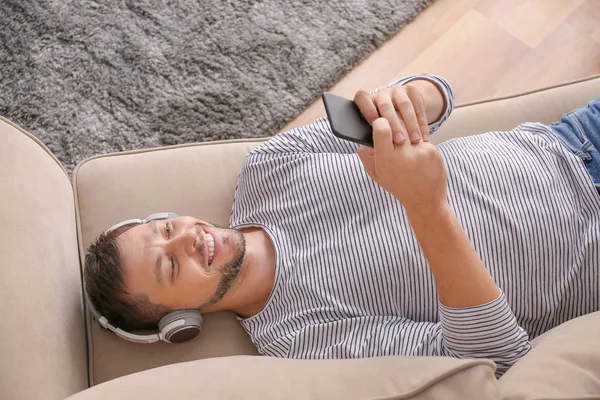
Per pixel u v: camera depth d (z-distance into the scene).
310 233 1.15
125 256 1.12
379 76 1.75
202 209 1.28
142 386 0.86
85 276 1.15
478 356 0.93
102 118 1.70
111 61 1.75
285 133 1.24
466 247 0.90
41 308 1.00
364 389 0.76
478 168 1.10
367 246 1.09
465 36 1.78
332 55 1.75
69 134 1.68
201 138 1.68
